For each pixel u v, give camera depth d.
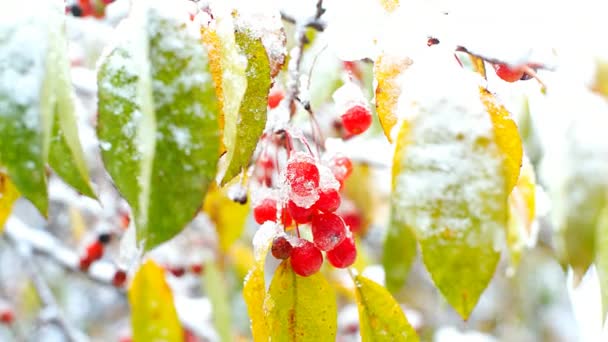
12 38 0.17
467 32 0.22
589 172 0.19
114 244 0.54
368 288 0.23
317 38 0.34
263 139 0.26
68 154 0.18
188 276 0.67
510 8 0.22
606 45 0.21
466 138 0.18
